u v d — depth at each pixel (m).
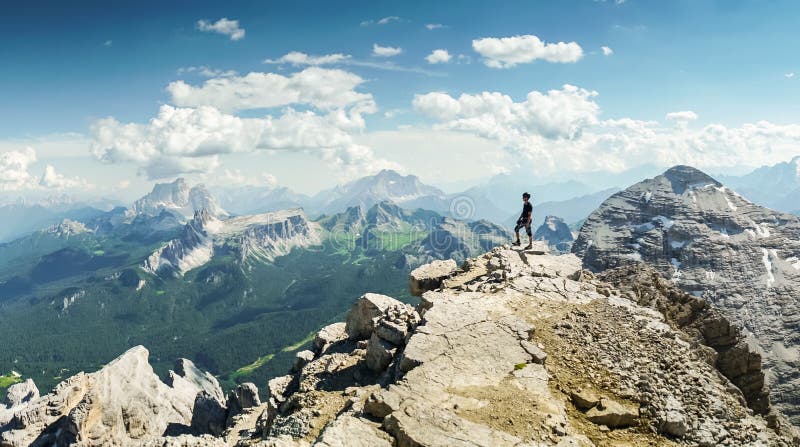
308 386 33.25
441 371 26.06
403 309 36.91
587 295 38.75
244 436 43.06
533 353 28.33
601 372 27.69
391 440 20.55
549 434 21.23
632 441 22.47
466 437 20.17
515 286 39.31
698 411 24.77
